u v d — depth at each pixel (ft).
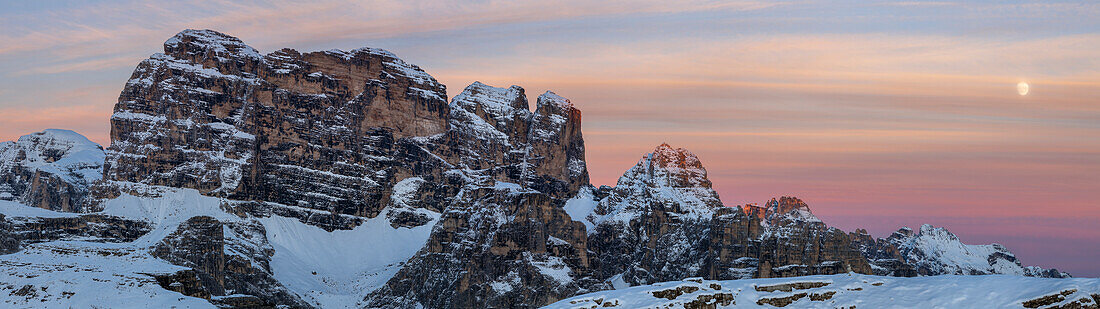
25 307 565.12
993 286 574.97
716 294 595.88
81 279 594.24
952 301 568.00
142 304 556.10
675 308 580.71
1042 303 550.77
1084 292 549.13
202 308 561.43
